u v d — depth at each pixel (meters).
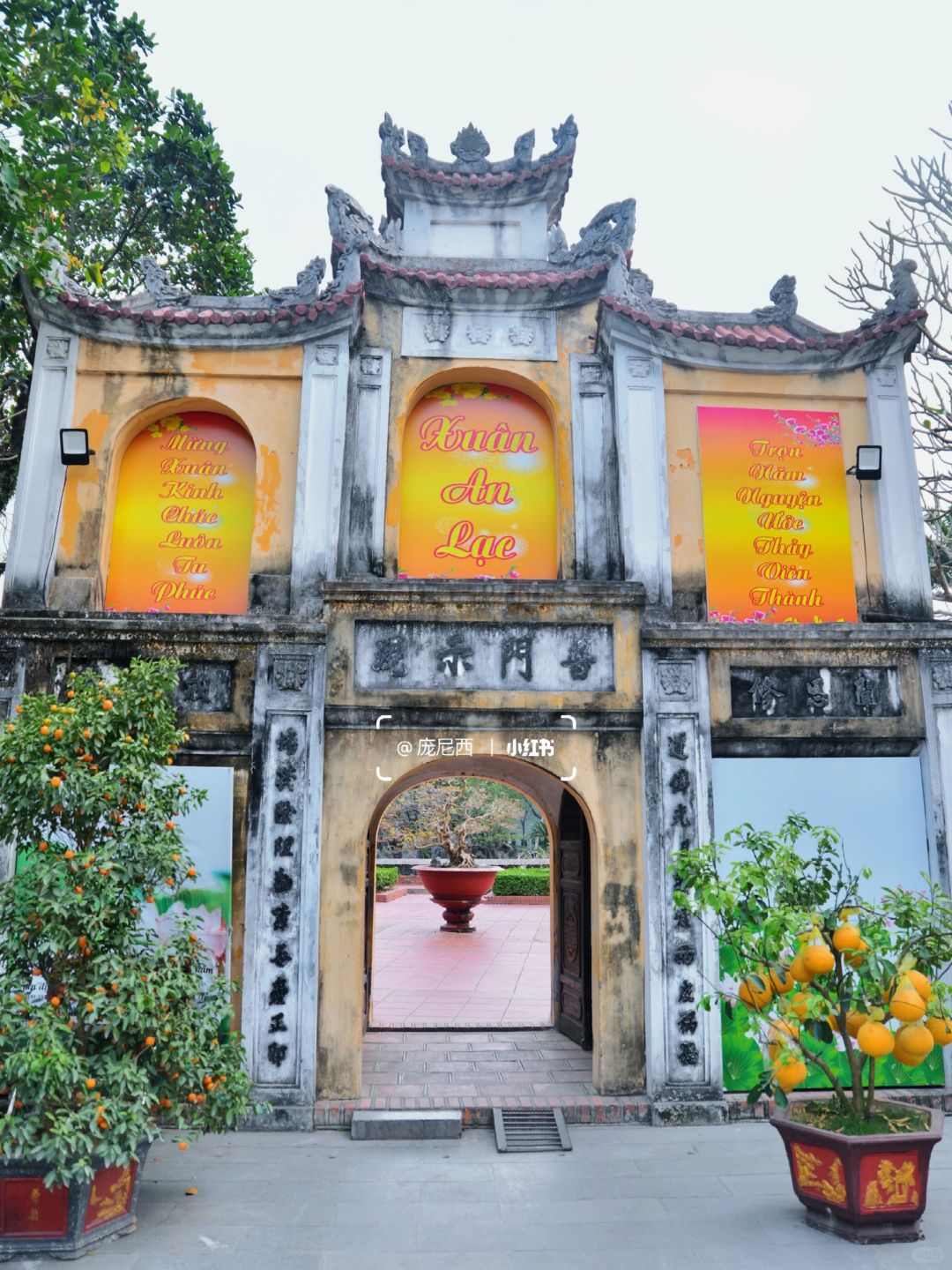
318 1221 6.41
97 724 6.51
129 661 8.83
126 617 8.77
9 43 9.91
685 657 9.19
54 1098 5.70
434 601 9.07
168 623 8.77
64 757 6.43
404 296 10.17
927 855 9.15
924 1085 8.80
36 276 8.83
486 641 9.12
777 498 9.95
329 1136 8.04
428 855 35.69
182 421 9.96
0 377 12.06
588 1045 10.41
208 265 14.88
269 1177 7.17
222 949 8.43
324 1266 5.76
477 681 9.04
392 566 9.68
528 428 10.32
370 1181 7.09
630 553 9.46
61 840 7.68
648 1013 8.59
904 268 10.30
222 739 8.78
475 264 10.99
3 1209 5.82
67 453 9.24
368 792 8.81
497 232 11.22
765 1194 6.90
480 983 14.73
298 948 8.45
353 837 8.73
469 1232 6.25
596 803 8.95
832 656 9.36
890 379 10.21
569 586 9.10
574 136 11.03
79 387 9.67
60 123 11.04
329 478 9.44
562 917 11.59
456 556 9.93
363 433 9.83
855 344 10.05
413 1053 10.24
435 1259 5.86
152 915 8.45
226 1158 7.54
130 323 9.62
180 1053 6.25
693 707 9.08
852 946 6.23
